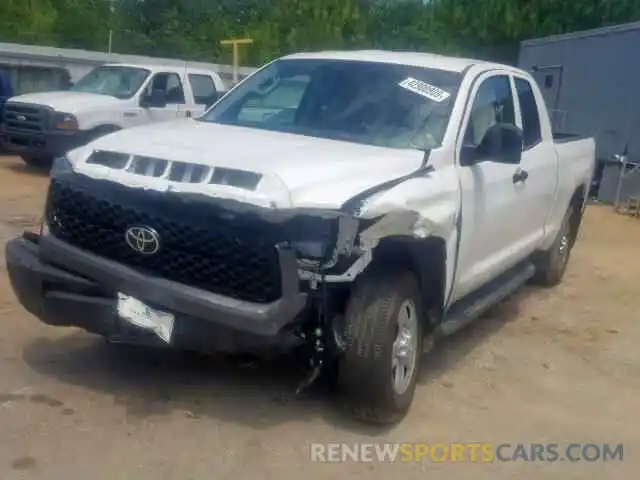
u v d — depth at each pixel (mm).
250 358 5707
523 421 5312
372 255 4586
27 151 14477
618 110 16203
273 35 42750
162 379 5410
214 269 4473
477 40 37906
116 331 4734
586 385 6031
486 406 5488
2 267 7660
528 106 7195
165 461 4402
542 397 5738
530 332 7195
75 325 4887
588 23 35906
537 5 36781
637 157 15484
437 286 5254
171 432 4719
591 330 7379
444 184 5195
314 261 4383
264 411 5062
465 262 5680
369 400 4762
